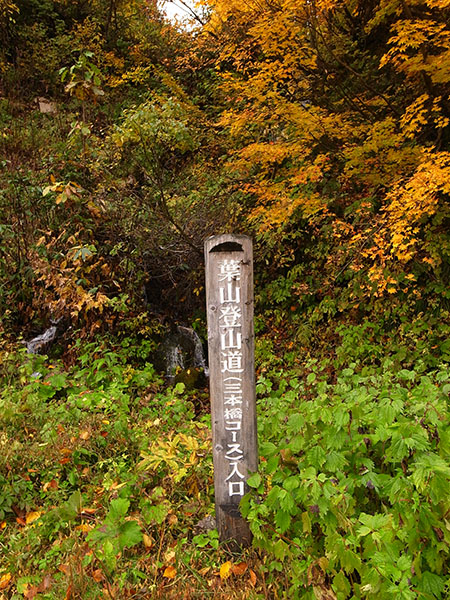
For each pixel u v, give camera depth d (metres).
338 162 6.54
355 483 2.35
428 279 5.70
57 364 5.02
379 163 5.57
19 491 3.00
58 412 3.87
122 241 6.43
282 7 5.31
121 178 7.04
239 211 6.73
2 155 7.85
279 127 6.76
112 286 6.30
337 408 2.42
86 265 5.76
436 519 2.06
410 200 4.38
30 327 5.92
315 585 2.24
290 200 5.59
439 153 4.56
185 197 7.25
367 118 6.20
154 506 2.73
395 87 7.06
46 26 11.62
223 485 2.61
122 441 3.63
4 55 10.55
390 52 4.87
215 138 8.22
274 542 2.43
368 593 2.04
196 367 6.83
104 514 2.90
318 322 6.45
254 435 2.59
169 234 6.73
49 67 10.66
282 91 6.84
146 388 5.17
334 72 6.81
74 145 6.39
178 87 8.81
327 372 5.86
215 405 2.58
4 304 5.76
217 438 2.60
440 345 5.38
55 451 3.42
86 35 11.07
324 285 6.40
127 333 6.37
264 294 6.84
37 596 2.28
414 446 2.15
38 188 5.77
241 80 6.27
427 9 5.89
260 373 6.25
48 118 9.74
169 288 7.43
